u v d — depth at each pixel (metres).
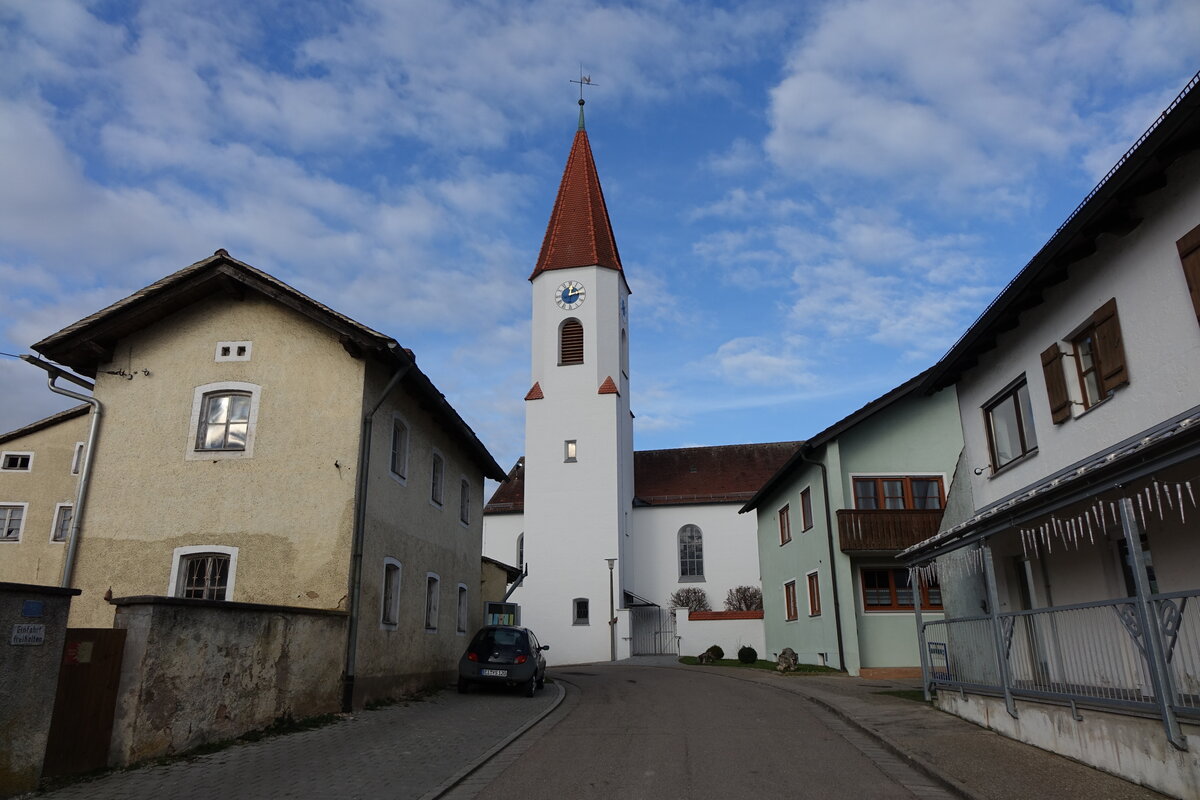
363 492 14.30
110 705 8.90
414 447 17.47
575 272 44.12
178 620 9.64
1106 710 8.62
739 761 9.74
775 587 30.91
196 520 14.24
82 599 14.03
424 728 12.27
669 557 44.84
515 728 12.55
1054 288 11.98
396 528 16.12
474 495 23.27
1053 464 12.16
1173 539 9.90
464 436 20.02
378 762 9.55
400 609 16.19
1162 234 9.60
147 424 14.84
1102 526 9.48
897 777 8.84
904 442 23.34
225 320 15.28
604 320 43.59
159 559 14.13
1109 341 10.60
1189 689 7.66
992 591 11.43
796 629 27.47
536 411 42.44
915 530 21.92
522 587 40.16
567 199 46.56
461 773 9.01
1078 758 9.15
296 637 12.16
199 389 14.92
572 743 11.23
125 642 9.18
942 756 9.59
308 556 13.91
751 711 14.52
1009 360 13.61
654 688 19.81
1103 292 10.77
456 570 20.91
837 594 22.33
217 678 10.29
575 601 39.69
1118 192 9.50
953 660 13.27
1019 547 13.72
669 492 47.00
